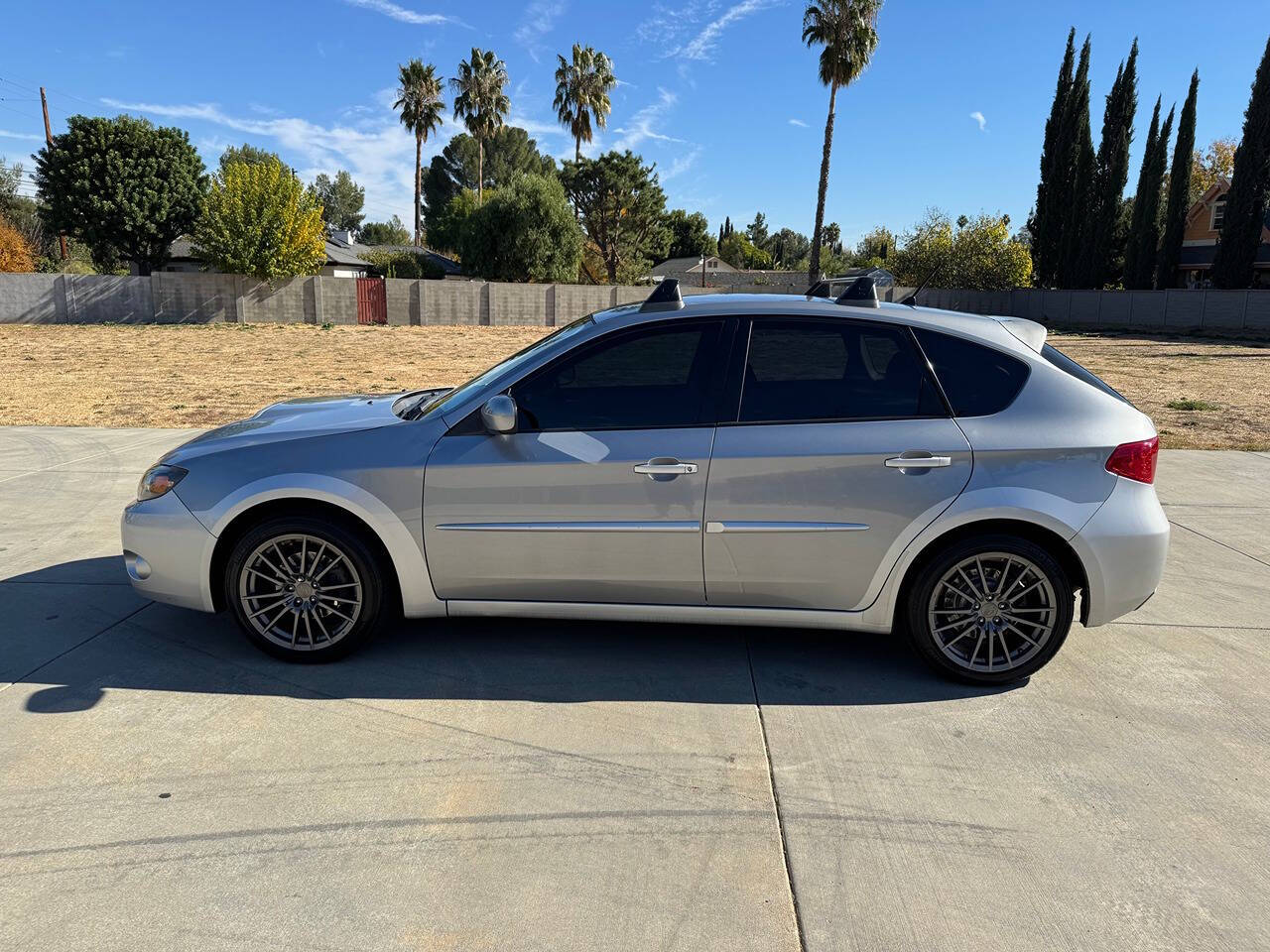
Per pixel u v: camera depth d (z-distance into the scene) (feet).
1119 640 13.74
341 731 10.56
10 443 29.04
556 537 11.80
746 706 11.42
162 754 9.95
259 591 12.30
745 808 9.13
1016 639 12.10
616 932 7.29
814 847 8.50
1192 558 17.93
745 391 11.75
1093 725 11.03
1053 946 7.23
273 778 9.49
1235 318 116.57
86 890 7.66
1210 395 47.88
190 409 38.50
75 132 108.47
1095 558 11.44
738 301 12.25
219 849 8.27
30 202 167.84
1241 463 27.76
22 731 10.38
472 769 9.78
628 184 171.53
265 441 12.19
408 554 11.98
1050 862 8.34
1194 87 128.16
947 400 11.65
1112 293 132.57
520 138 243.60
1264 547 18.72
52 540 17.99
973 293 148.46
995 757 10.25
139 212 110.73
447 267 160.86
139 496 12.53
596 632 13.80
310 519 11.94
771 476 11.46
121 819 8.70
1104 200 144.25
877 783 9.66
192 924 7.27
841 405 11.68
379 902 7.59
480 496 11.76
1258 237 122.31
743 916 7.51
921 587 11.75
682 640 13.55
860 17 128.36
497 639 13.44
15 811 8.79
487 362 63.98
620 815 8.96
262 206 103.91
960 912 7.62
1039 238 155.94
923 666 12.69
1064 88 150.71
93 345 72.59
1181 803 9.34
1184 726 11.02
